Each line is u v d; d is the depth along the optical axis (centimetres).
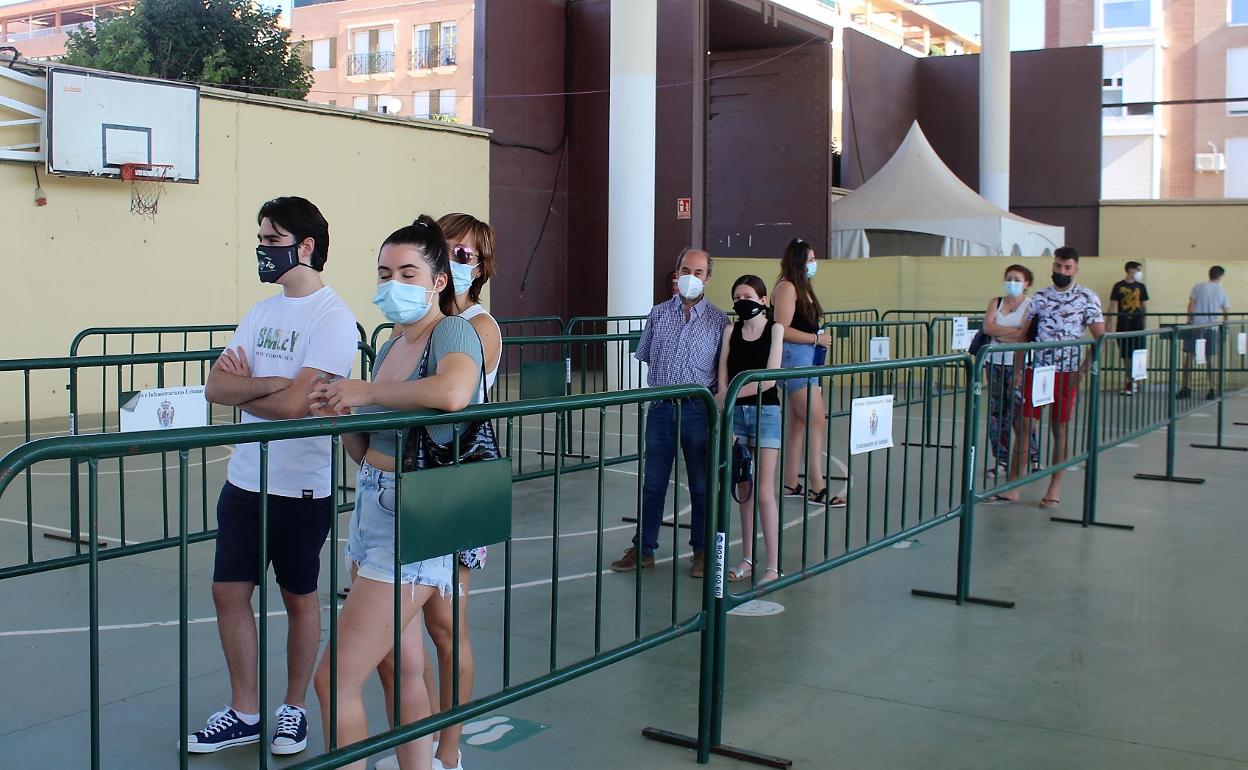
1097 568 663
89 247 1269
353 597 310
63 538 696
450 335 319
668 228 1828
